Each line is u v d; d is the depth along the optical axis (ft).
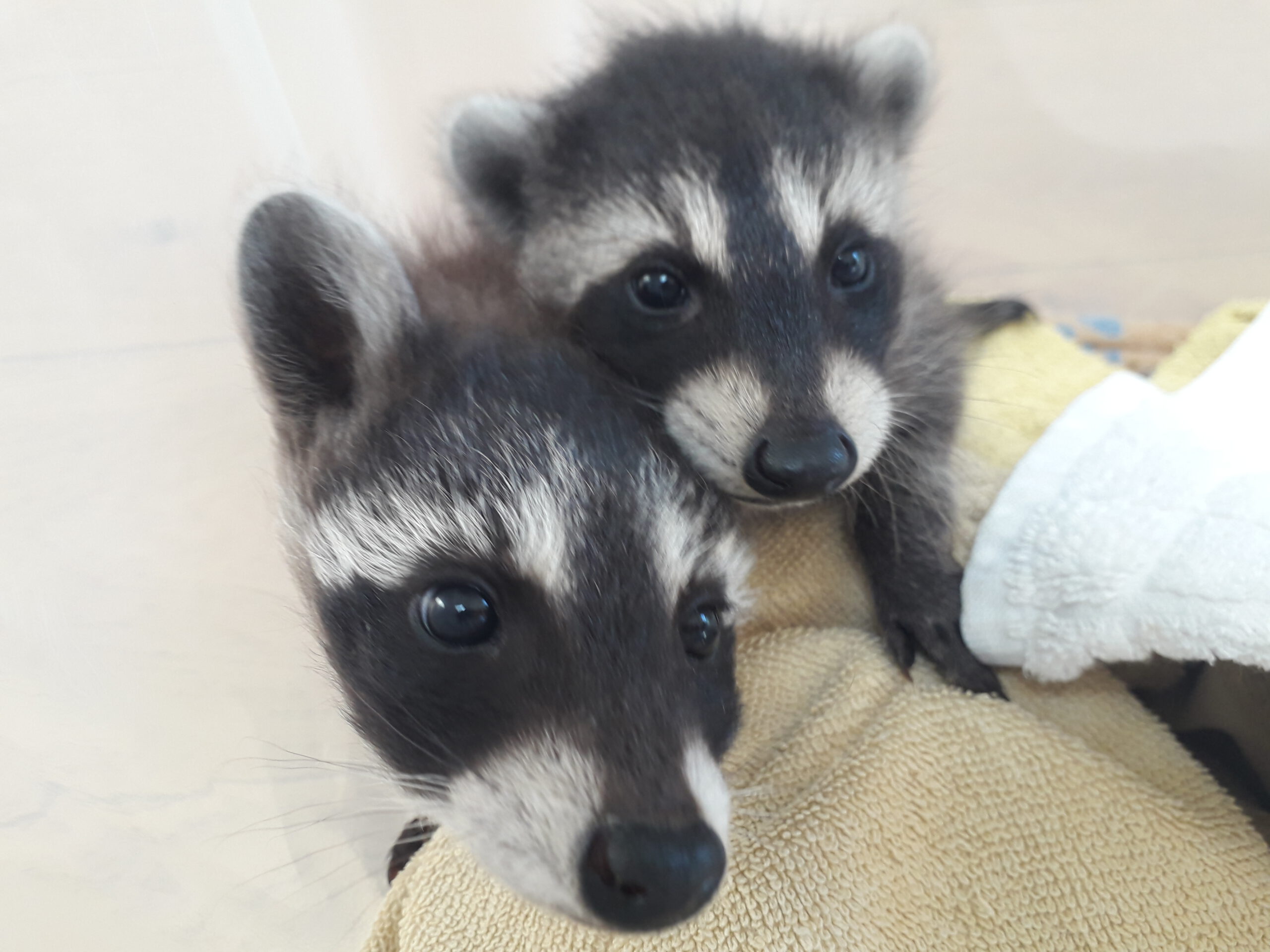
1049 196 1.33
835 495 0.88
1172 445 0.79
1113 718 0.81
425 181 0.98
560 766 0.63
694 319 0.81
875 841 0.74
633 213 0.83
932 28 1.08
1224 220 1.31
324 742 0.81
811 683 0.82
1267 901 0.72
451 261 0.84
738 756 0.78
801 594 0.86
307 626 0.74
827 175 0.84
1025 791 0.75
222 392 0.85
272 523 0.79
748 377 0.78
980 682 0.82
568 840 0.62
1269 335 0.86
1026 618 0.80
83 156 0.85
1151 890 0.73
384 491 0.69
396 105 1.13
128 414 0.84
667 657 0.66
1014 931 0.73
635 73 0.88
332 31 1.08
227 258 0.73
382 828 0.87
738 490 0.77
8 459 0.79
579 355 0.75
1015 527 0.81
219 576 0.83
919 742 0.77
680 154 0.82
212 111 0.91
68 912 0.78
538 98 0.92
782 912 0.72
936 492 0.88
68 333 0.82
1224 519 0.75
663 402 0.79
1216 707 0.83
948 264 1.09
